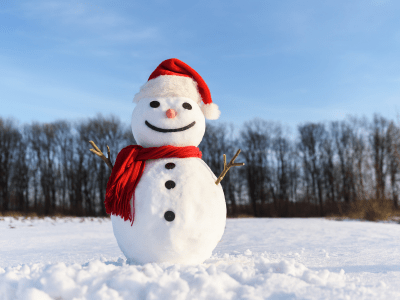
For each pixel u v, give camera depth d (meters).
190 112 4.75
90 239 11.23
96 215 38.69
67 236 12.01
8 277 3.53
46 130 41.41
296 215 38.84
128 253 4.43
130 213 4.28
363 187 22.61
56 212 36.66
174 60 5.06
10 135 40.09
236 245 8.79
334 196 42.81
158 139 4.68
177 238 4.15
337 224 15.87
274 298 3.20
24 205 40.59
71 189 41.25
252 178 43.59
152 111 4.71
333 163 43.75
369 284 3.95
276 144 44.81
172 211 4.18
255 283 3.47
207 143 43.50
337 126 44.19
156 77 4.95
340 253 7.01
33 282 3.44
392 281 4.25
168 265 3.94
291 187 44.38
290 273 3.84
